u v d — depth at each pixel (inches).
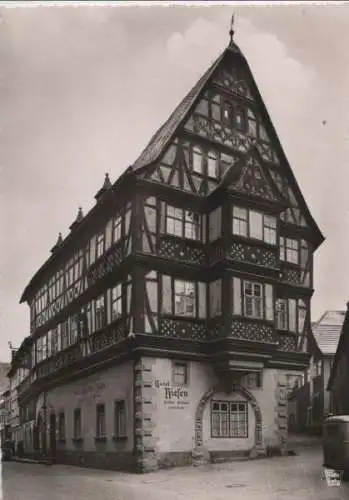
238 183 783.7
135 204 752.3
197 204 800.3
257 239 788.6
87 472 751.7
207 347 768.9
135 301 730.8
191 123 810.8
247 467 690.8
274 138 884.6
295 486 547.5
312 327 1093.8
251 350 754.8
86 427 871.7
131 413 732.7
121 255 776.3
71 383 946.7
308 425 1074.1
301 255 898.1
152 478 643.5
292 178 895.1
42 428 1063.0
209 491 540.4
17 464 957.8
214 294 774.5
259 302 777.6
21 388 1283.2
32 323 1182.3
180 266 769.6
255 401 799.1
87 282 896.9
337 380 991.0
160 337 733.9
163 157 780.0
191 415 741.3
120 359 765.3
